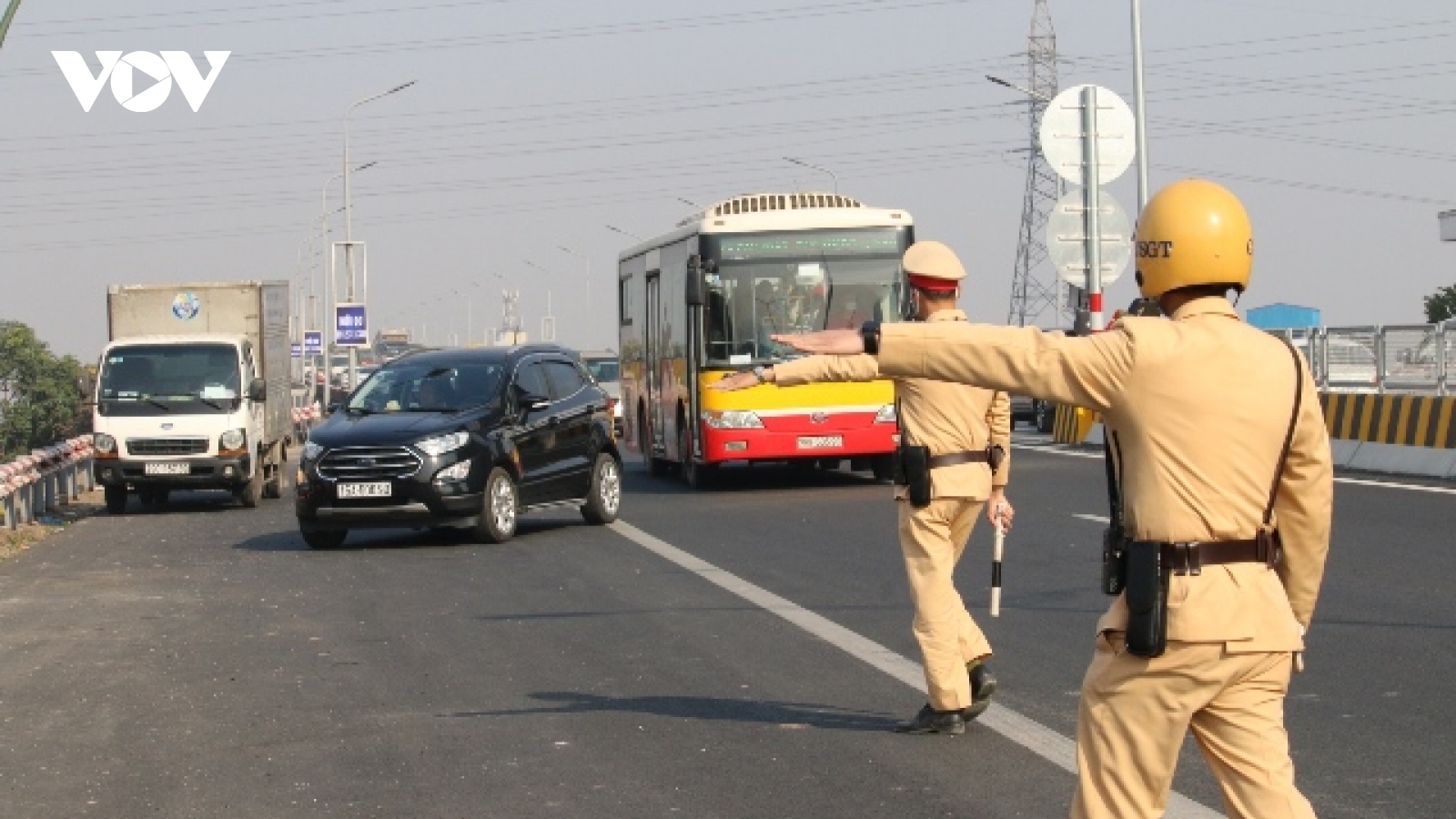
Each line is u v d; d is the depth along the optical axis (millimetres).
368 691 10570
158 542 21547
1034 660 10781
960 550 9031
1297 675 10078
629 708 9750
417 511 19000
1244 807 4754
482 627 12984
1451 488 21781
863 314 25656
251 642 12734
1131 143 21641
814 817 7324
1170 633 4637
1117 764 4777
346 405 20484
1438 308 58688
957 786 7750
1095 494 22734
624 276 34531
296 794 8047
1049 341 4711
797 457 25578
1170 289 4793
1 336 79562
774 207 26688
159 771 8625
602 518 21266
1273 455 4691
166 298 30703
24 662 12227
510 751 8781
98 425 27078
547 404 20562
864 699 9766
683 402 27203
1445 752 8141
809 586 14531
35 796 8180
